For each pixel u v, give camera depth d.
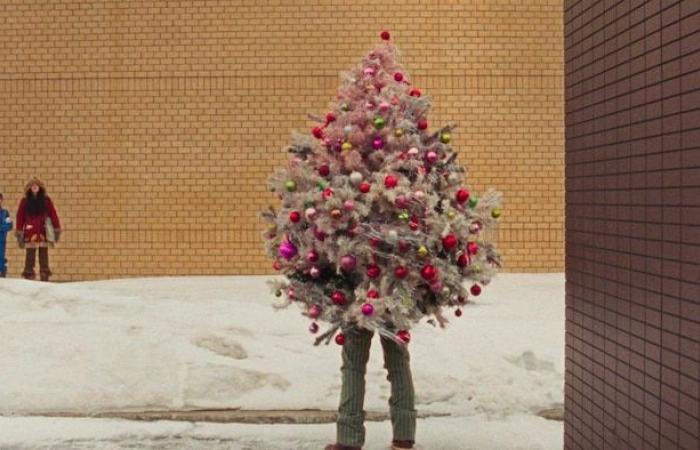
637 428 4.00
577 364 4.90
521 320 10.58
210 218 16.92
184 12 16.92
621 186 4.23
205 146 16.97
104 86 17.06
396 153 5.43
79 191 17.05
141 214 16.98
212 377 7.17
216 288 14.62
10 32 17.11
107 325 8.15
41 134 17.11
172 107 16.98
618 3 4.28
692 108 3.50
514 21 16.83
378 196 5.34
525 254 16.81
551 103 16.84
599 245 4.54
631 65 4.12
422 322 9.88
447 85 16.84
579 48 4.88
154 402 6.89
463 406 6.90
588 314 4.70
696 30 3.47
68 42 17.06
